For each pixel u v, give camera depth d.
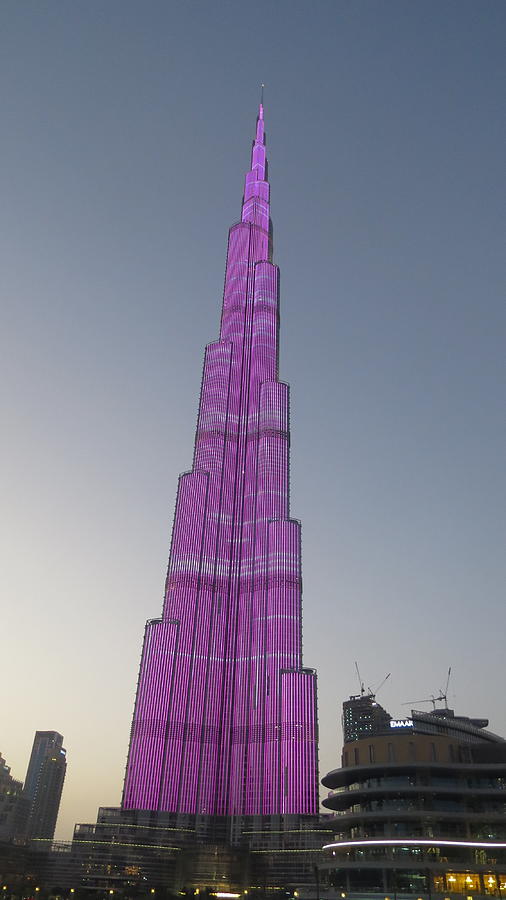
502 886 118.88
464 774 134.38
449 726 167.38
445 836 125.50
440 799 131.75
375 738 143.25
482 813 126.25
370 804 135.25
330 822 142.75
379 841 128.00
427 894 119.31
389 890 123.25
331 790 158.50
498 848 122.88
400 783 134.38
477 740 172.62
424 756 137.75
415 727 161.50
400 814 128.25
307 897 138.50
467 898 116.50
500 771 129.50
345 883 132.38
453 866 121.19
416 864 122.31
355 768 137.88
